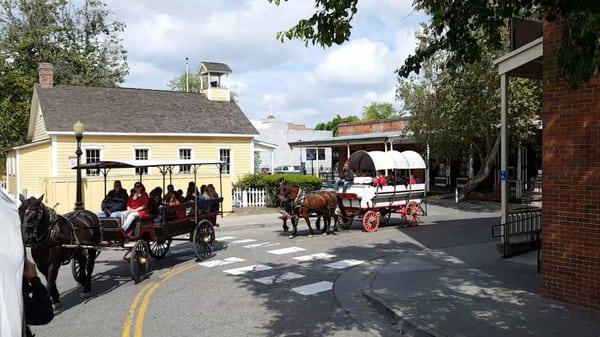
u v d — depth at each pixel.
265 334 7.14
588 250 7.74
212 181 23.94
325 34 5.94
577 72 4.88
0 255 2.83
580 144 7.88
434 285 9.45
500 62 11.90
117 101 28.75
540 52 10.79
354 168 20.67
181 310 8.45
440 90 24.95
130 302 9.05
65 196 20.70
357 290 9.73
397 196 18.86
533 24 11.75
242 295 9.44
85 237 9.55
